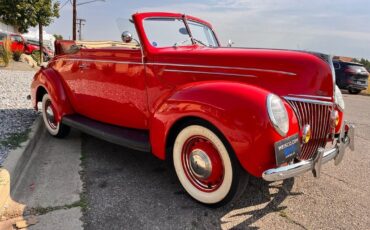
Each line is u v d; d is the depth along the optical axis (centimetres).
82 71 423
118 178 349
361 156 457
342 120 350
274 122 246
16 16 2052
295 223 276
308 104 296
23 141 416
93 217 274
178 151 303
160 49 352
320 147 295
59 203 294
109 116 405
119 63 372
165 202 301
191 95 280
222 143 265
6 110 591
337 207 305
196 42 407
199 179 292
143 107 359
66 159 400
